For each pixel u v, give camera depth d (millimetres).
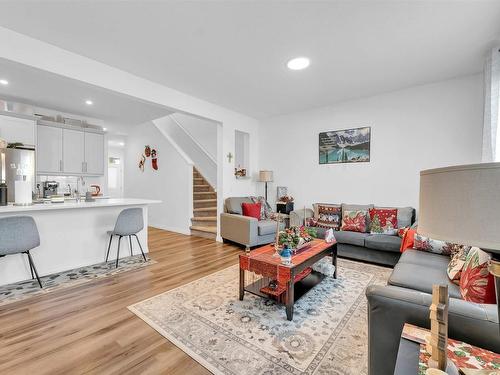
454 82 3266
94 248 3387
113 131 6855
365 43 2379
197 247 4230
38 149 4609
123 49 2480
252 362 1572
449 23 2068
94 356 1618
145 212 3916
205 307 2232
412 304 1151
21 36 2213
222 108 4445
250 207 4410
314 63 2783
